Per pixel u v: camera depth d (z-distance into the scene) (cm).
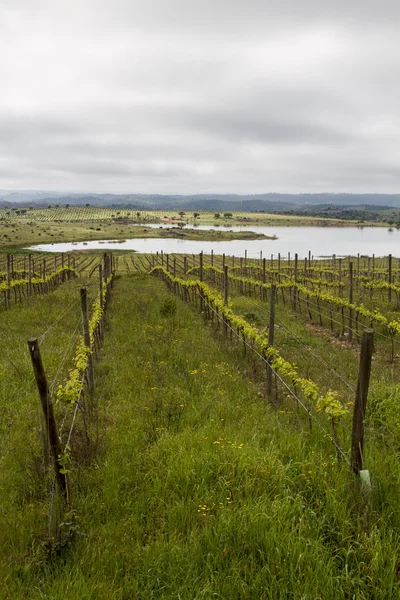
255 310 1988
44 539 441
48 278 2756
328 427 702
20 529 451
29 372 938
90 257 6956
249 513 442
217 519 455
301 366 1141
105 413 759
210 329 1559
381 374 1066
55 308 1766
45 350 1105
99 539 441
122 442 641
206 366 1060
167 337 1338
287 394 938
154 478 538
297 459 568
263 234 17488
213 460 554
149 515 480
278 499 479
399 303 1961
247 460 544
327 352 1301
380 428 693
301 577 379
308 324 1803
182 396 835
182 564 403
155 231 16988
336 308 1945
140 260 6325
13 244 10081
